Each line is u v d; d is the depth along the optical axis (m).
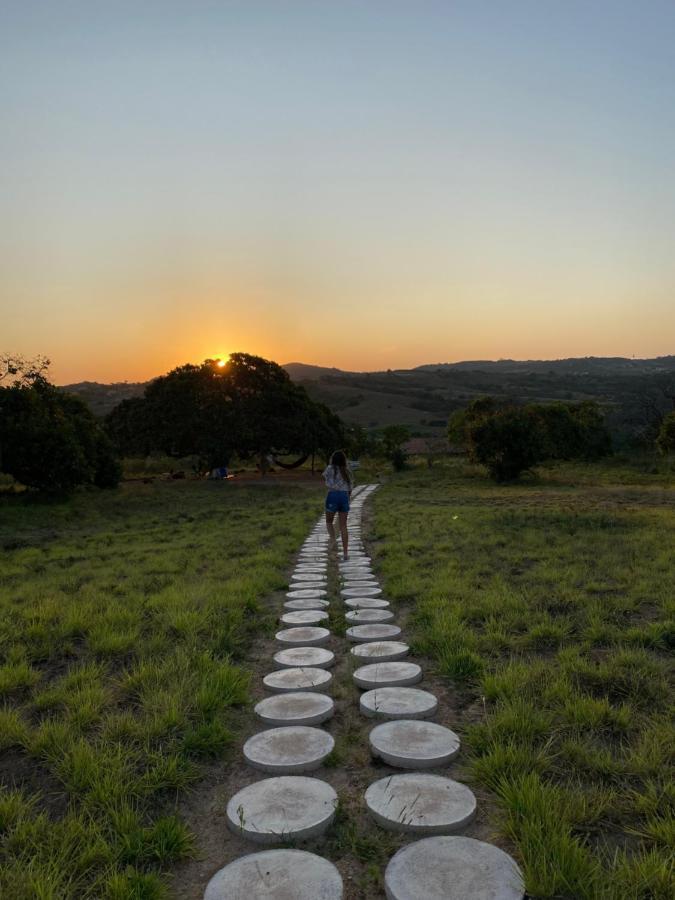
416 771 3.08
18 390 21.50
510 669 4.18
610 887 2.15
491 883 2.22
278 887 2.23
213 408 32.50
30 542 13.09
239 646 5.18
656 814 2.63
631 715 3.55
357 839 2.54
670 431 31.75
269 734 3.46
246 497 22.94
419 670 4.38
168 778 3.01
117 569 9.09
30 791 2.97
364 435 48.06
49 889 2.18
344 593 7.07
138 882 2.24
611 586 6.80
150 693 3.97
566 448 40.59
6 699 4.11
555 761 3.10
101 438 26.67
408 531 12.16
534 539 10.55
